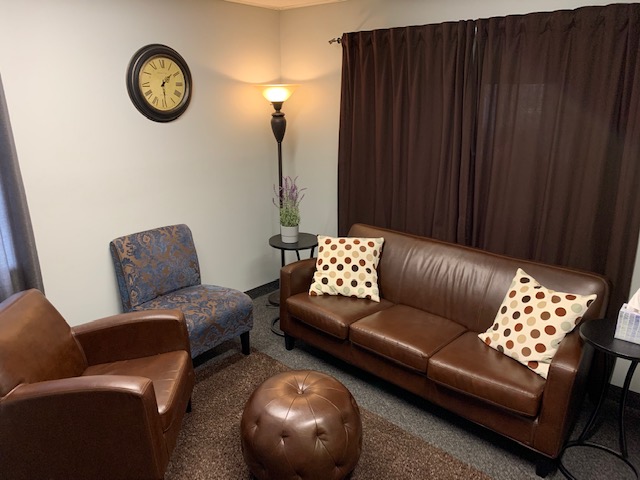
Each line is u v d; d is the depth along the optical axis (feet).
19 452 5.54
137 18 9.28
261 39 12.07
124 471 5.65
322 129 12.36
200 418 7.91
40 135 8.23
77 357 7.00
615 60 7.39
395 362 7.95
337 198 12.41
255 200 12.82
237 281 12.82
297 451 5.67
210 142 11.28
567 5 8.00
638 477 6.60
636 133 7.29
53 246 8.75
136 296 9.36
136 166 9.84
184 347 7.53
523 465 6.88
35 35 7.89
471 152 9.46
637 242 7.70
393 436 7.48
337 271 9.82
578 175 8.17
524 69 8.36
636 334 6.04
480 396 6.77
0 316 6.02
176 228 10.37
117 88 9.20
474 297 8.57
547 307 7.00
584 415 8.13
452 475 6.66
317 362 9.81
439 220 10.18
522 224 8.96
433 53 9.50
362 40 10.47
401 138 10.44
